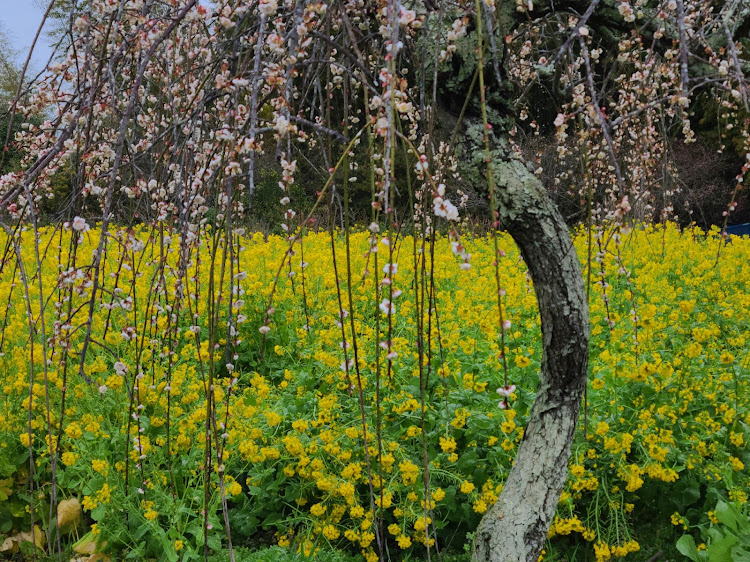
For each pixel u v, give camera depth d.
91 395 3.26
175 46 1.93
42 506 2.90
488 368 3.79
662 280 6.00
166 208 1.89
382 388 3.49
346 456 2.85
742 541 2.47
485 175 2.10
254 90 1.42
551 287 2.21
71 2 1.69
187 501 2.89
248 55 1.68
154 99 2.13
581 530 2.76
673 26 2.12
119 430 3.08
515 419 3.24
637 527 3.08
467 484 2.78
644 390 3.47
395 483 2.76
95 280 1.59
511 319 4.89
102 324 3.91
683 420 3.31
